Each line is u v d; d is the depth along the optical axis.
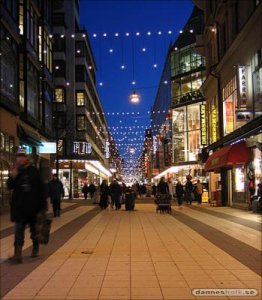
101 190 30.22
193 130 58.25
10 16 28.97
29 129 34.09
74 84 66.44
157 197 25.66
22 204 9.99
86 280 8.25
